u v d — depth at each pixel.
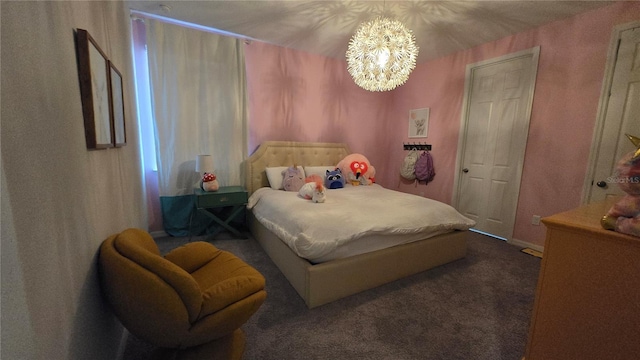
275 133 3.58
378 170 4.59
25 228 0.57
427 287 2.01
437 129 3.80
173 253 1.48
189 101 2.92
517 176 2.92
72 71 0.90
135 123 2.38
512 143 2.98
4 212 0.50
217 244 2.83
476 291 1.96
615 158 2.27
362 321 1.62
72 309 0.79
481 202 3.32
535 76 2.73
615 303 0.82
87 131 0.99
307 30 2.94
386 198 2.61
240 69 3.14
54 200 0.71
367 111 4.31
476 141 3.34
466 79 3.37
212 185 2.82
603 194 2.35
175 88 2.84
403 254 2.09
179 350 1.16
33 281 0.59
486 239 3.09
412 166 4.07
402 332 1.53
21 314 0.54
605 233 0.81
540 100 2.72
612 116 2.27
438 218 2.30
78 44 0.96
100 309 1.04
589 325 0.88
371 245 1.97
